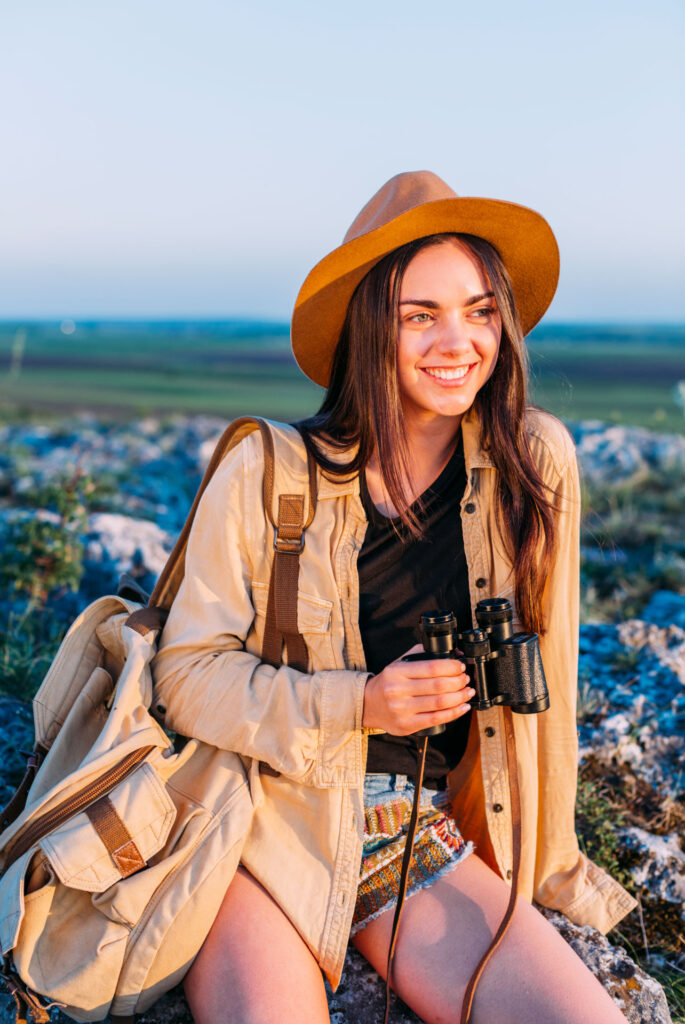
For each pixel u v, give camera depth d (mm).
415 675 2068
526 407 2537
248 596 2277
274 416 30484
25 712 3584
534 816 2490
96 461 9070
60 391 43781
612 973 2471
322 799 2215
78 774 2043
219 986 1985
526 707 2223
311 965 2074
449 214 2184
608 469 9422
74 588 4617
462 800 2578
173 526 6699
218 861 2092
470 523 2367
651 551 7418
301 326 2418
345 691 2146
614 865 3145
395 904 2201
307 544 2258
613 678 3943
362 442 2266
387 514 2332
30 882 2047
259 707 2166
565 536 2445
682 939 3047
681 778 3447
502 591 2408
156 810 2068
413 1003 2143
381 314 2209
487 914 2164
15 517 4738
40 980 1999
